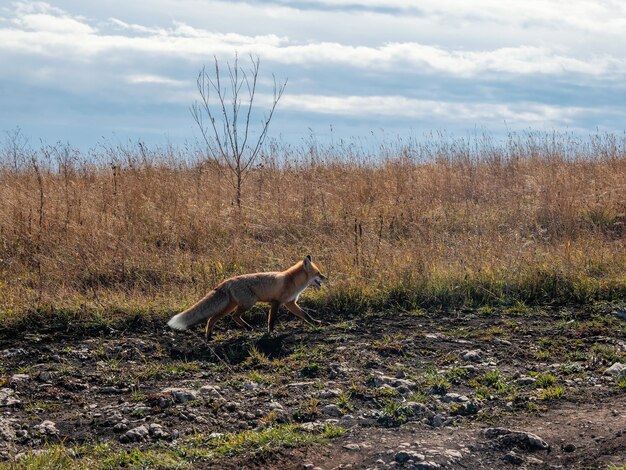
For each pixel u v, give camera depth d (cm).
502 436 552
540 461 520
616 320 884
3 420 598
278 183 1550
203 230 1266
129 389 689
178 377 724
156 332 866
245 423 605
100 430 589
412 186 1553
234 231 1284
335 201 1470
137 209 1331
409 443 545
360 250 1109
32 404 645
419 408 622
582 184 1505
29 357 773
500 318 905
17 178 1493
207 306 848
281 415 615
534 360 760
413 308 948
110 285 1040
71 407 642
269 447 541
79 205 1292
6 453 537
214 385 693
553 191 1441
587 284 977
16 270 1081
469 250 1112
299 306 944
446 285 980
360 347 796
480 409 629
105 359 776
